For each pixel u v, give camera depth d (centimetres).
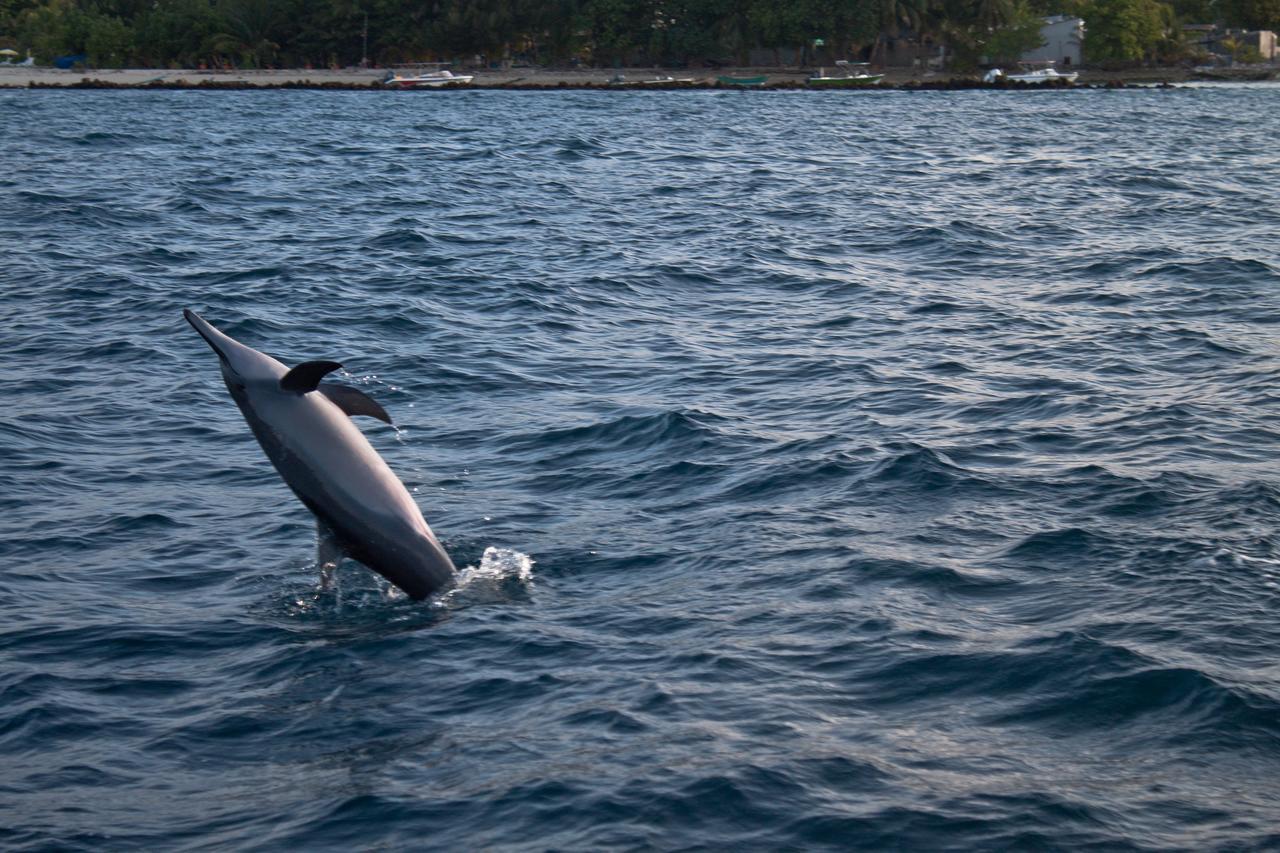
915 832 709
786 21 13388
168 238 2989
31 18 14888
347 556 988
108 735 845
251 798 766
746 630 973
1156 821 716
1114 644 919
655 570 1104
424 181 4412
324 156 5466
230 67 14062
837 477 1327
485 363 1855
